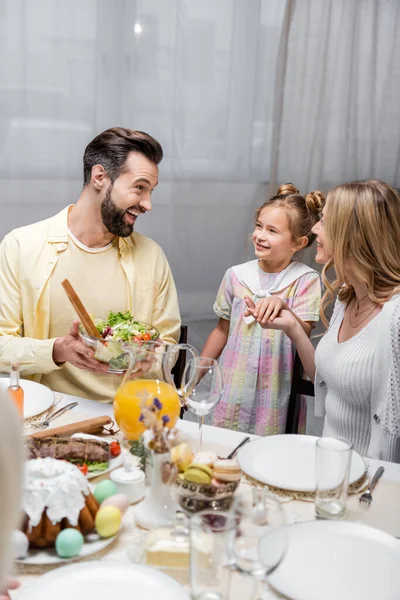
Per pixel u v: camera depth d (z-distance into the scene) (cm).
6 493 44
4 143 331
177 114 353
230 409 224
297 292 223
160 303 211
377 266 168
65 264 198
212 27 348
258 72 359
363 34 365
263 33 355
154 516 116
